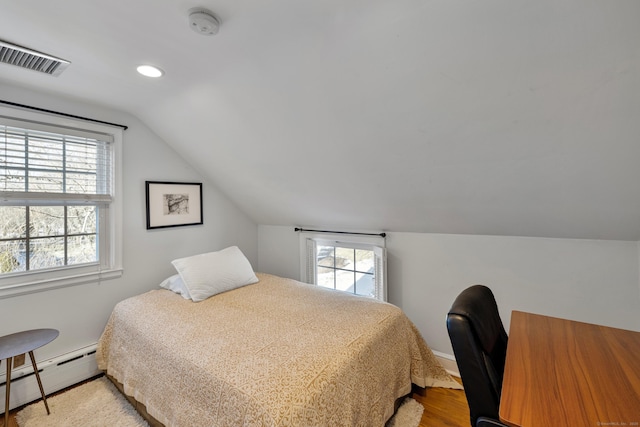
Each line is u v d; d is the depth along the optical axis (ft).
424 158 5.45
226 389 3.76
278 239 10.91
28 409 5.64
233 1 3.37
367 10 3.45
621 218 5.03
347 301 6.71
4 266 5.82
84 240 6.91
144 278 7.96
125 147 7.49
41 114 6.10
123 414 5.51
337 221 8.86
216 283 7.26
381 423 4.82
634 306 5.38
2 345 5.14
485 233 6.70
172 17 3.72
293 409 3.36
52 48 4.46
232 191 9.68
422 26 3.52
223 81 5.42
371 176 6.44
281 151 6.82
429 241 7.51
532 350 3.30
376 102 4.75
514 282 6.46
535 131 4.22
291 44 4.21
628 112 3.59
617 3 2.78
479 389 2.94
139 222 7.83
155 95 6.28
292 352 4.44
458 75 3.92
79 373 6.59
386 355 5.26
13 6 3.51
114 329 6.32
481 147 4.79
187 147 8.24
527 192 5.27
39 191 6.16
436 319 7.47
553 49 3.29
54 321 6.36
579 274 5.81
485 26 3.32
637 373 2.81
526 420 2.28
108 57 4.71
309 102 5.22
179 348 4.69
